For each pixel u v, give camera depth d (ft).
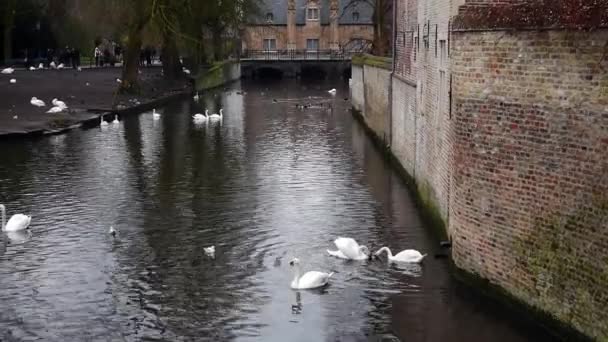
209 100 231.30
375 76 145.59
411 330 56.95
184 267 70.38
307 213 88.63
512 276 58.80
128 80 203.51
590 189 51.16
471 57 61.57
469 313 59.21
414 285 65.05
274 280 67.05
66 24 274.16
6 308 61.26
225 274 68.59
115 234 79.77
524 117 56.65
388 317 59.16
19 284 66.13
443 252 73.46
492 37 59.16
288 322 58.70
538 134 55.47
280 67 379.76
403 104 111.14
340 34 420.77
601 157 50.19
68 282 66.64
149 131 154.81
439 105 80.38
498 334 55.72
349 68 378.32
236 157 125.29
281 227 82.74
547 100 54.49
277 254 73.92
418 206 92.22
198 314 60.18
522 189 57.16
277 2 426.10
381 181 107.14
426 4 92.07
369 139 147.23
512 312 58.54
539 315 55.98
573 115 52.37
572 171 52.65
